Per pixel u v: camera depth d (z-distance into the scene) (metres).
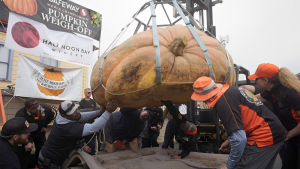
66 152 2.40
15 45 5.39
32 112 3.24
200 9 4.57
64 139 2.29
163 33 2.04
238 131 1.43
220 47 2.07
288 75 1.95
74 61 6.58
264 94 2.34
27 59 5.97
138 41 1.92
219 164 2.37
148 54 1.78
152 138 4.89
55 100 6.66
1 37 5.95
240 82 5.10
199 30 2.43
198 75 1.81
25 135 2.32
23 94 5.82
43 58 6.75
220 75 1.90
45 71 6.36
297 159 2.17
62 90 6.71
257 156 1.52
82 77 7.46
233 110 1.49
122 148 5.69
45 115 3.50
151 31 2.11
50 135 2.40
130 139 3.18
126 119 3.01
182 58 1.83
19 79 5.78
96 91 2.03
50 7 6.43
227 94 1.57
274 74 2.03
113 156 2.77
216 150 4.55
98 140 4.62
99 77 1.91
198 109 5.00
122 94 1.80
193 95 1.70
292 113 2.01
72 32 6.98
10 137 2.18
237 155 1.45
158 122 4.87
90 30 7.45
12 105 5.80
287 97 1.95
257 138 1.55
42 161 2.54
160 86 1.77
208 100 1.63
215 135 4.72
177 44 1.78
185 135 2.72
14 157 2.11
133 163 2.40
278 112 2.14
